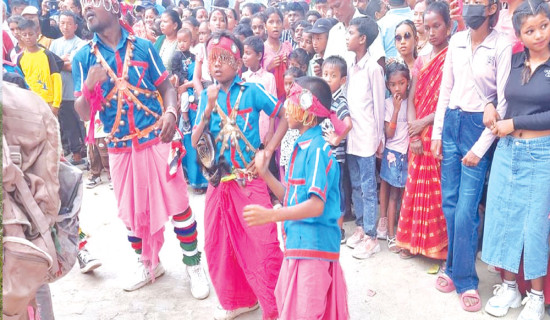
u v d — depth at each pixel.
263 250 2.86
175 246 4.12
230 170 2.88
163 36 5.66
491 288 3.38
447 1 3.95
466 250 3.12
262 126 4.39
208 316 3.18
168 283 3.58
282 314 2.45
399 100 3.78
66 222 2.05
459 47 3.12
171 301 3.35
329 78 3.69
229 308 3.10
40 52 5.39
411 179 3.60
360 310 3.16
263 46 4.45
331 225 2.40
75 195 2.06
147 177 3.28
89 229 4.45
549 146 2.77
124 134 3.22
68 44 6.17
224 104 2.86
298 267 2.39
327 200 2.39
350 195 4.42
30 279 1.74
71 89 6.03
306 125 2.35
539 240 2.84
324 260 2.38
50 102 5.48
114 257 3.95
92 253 4.01
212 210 2.98
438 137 3.32
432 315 3.10
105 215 4.75
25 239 1.72
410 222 3.67
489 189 3.02
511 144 2.86
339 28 4.33
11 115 1.76
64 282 3.59
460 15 3.36
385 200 4.11
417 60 3.79
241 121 2.85
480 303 3.14
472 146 3.09
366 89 3.72
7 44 3.45
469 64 3.05
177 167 3.24
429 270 3.60
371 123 3.74
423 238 3.58
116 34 3.11
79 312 3.22
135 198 3.30
